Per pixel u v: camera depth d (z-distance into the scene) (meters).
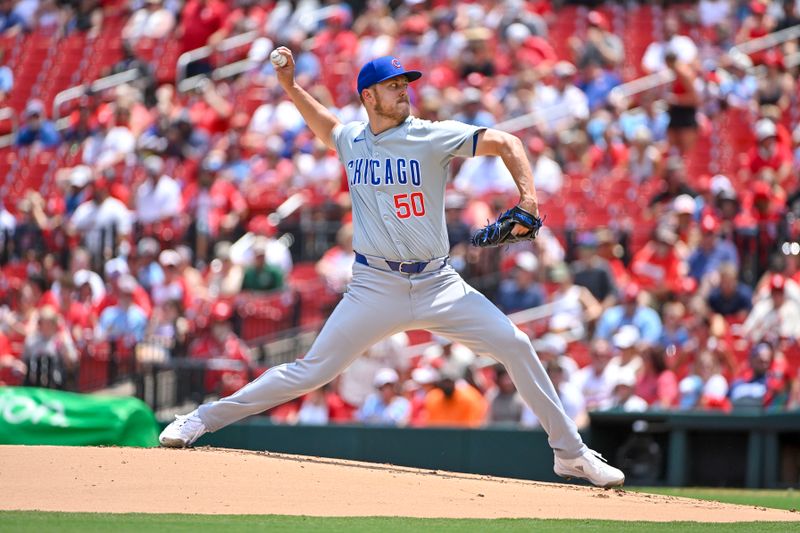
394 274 24.42
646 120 57.94
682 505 23.91
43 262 53.47
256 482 22.94
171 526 18.80
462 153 23.81
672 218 47.91
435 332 25.02
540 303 46.81
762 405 38.88
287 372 25.30
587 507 22.77
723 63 60.56
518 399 40.84
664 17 68.75
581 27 69.19
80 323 49.84
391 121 24.23
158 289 50.38
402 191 24.08
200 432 25.94
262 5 74.19
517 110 57.12
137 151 62.09
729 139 57.19
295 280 51.50
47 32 78.94
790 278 45.28
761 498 31.14
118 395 47.28
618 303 45.69
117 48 75.69
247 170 58.72
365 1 75.38
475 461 37.56
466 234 49.50
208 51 71.44
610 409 37.41
